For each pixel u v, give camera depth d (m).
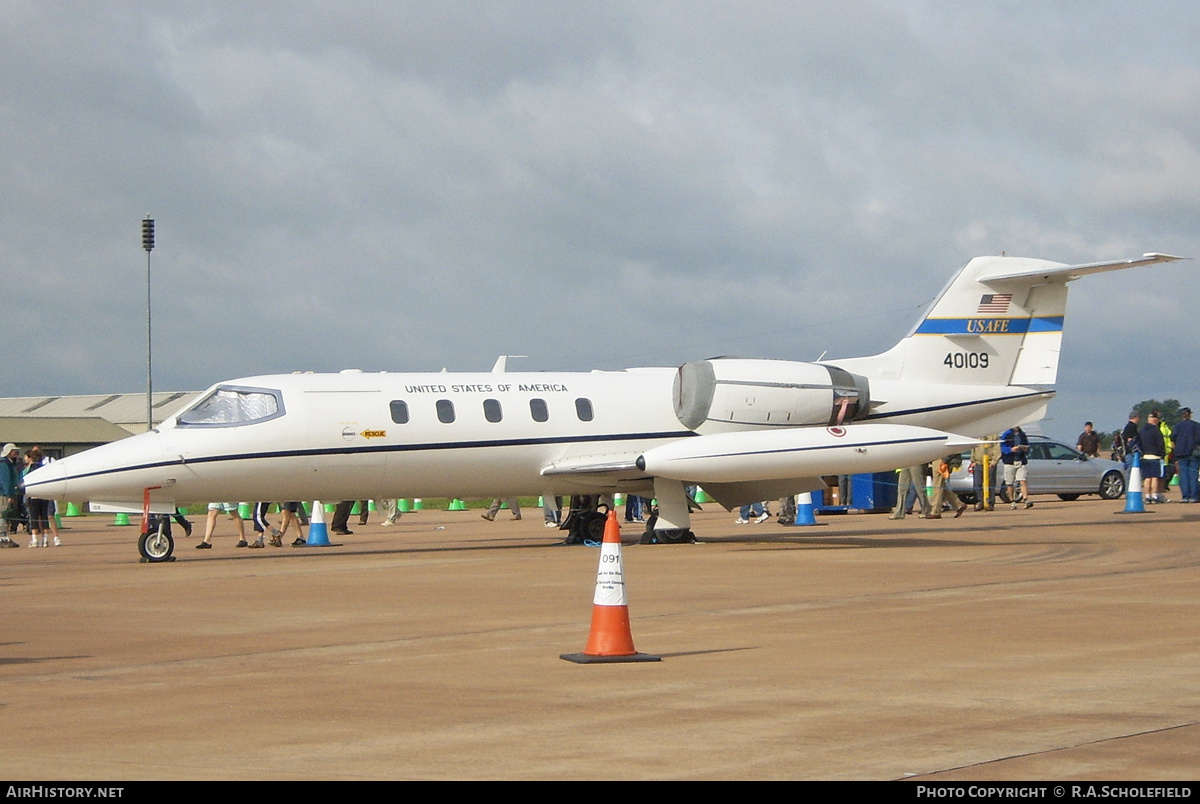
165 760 7.77
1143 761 7.44
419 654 11.78
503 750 7.95
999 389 28.53
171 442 23.84
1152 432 40.59
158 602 16.47
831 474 24.83
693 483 26.66
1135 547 23.33
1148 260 26.09
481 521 42.41
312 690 10.00
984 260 28.52
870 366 27.94
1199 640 11.94
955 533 28.41
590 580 18.69
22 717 9.07
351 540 32.06
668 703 9.31
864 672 10.42
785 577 18.44
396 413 24.98
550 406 26.09
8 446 32.56
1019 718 8.62
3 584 19.58
